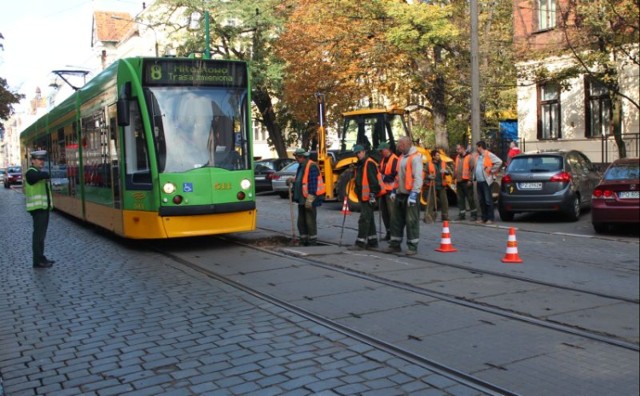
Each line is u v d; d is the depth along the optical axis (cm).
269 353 564
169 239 1323
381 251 1095
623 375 507
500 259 1007
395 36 2119
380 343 585
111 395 477
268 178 2745
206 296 792
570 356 551
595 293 768
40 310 745
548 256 1034
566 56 2348
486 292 779
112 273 966
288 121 3784
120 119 1105
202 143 1123
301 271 933
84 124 1512
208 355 563
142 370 530
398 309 707
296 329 638
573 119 2505
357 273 905
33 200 1027
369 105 2703
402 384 485
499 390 473
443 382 489
